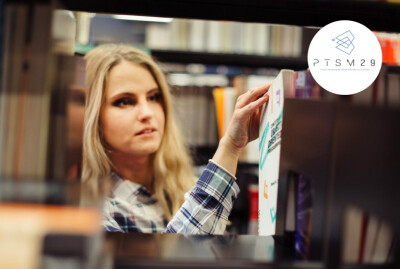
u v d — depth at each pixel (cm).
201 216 94
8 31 59
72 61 69
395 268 54
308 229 64
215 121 263
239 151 97
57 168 62
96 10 85
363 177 53
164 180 158
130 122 149
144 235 76
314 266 59
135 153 150
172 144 164
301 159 65
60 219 47
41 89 59
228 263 60
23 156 59
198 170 246
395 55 197
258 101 87
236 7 82
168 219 151
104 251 54
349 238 61
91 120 140
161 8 86
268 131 83
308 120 63
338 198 56
